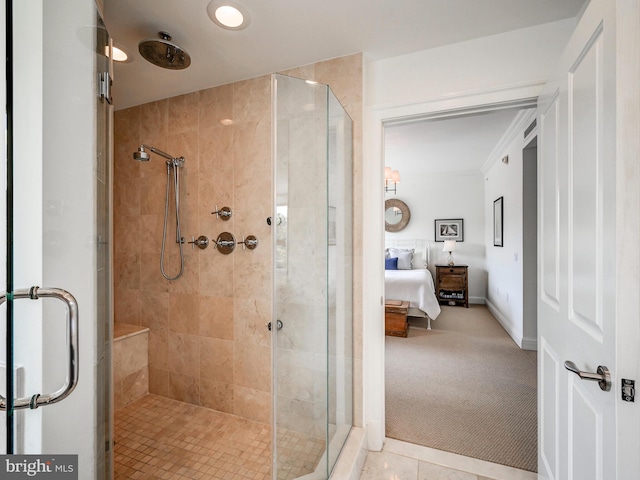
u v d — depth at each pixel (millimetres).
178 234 2244
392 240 6445
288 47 1714
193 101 2219
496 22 1513
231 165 2127
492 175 5031
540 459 1448
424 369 2963
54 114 770
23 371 673
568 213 1108
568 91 1107
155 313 2377
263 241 2053
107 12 1438
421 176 6207
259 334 2070
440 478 1583
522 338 3514
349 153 1771
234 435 1900
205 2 1381
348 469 1468
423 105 1733
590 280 919
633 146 733
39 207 723
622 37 742
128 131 2430
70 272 830
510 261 3986
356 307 1815
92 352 925
